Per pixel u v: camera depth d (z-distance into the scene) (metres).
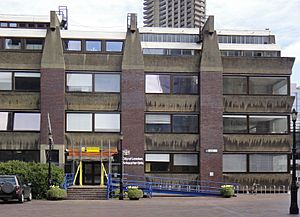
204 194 41.84
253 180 46.41
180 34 55.81
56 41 44.84
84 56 45.25
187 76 46.31
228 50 54.19
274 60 47.44
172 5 188.38
